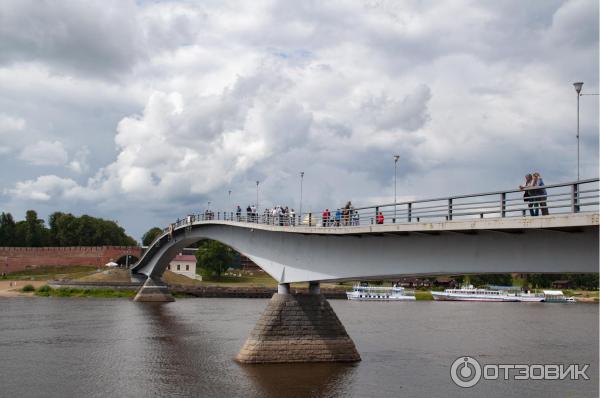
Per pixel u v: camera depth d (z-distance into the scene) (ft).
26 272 535.19
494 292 488.85
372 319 289.94
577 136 96.48
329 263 149.89
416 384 143.54
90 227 641.40
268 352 159.63
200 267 593.83
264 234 189.06
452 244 113.39
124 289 435.53
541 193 96.27
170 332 231.71
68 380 148.77
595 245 88.74
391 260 129.18
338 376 148.46
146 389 139.54
